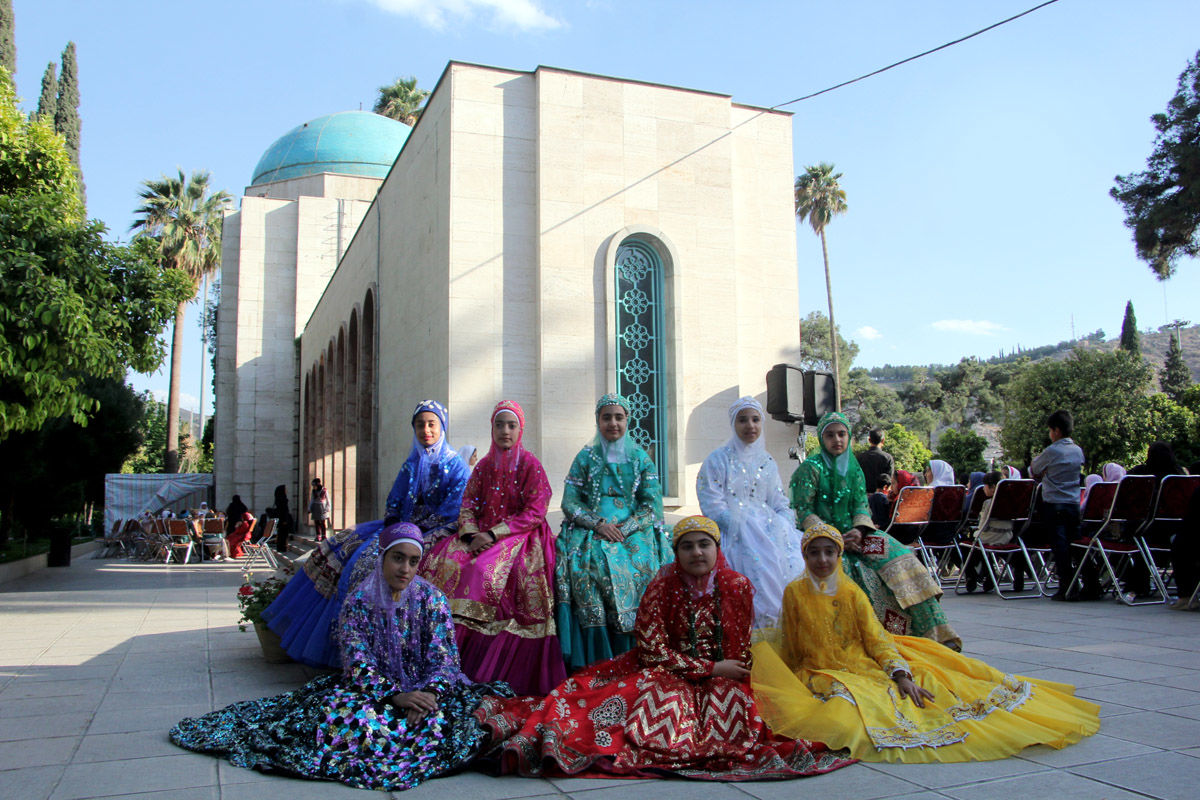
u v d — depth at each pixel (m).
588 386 11.34
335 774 3.46
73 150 29.22
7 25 20.98
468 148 11.36
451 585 4.86
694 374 11.91
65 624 8.42
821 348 55.94
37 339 9.43
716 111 12.56
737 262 12.84
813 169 40.88
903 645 4.62
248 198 30.53
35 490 22.14
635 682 3.90
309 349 28.22
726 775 3.44
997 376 72.81
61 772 3.56
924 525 9.30
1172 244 23.34
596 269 11.60
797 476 5.50
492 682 4.40
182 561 20.00
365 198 31.58
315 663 5.21
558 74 11.74
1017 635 6.55
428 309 12.33
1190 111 22.38
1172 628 6.80
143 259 11.24
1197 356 154.88
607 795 3.27
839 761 3.57
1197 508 7.64
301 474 29.02
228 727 4.05
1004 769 3.48
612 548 4.97
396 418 14.53
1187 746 3.70
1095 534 8.73
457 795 3.29
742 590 4.10
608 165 11.83
